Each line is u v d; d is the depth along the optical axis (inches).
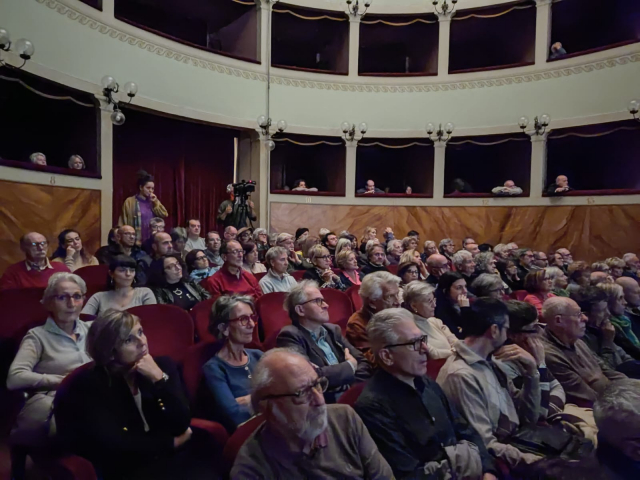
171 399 49.3
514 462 48.0
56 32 161.3
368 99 265.3
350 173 264.1
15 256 141.8
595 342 79.9
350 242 161.9
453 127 255.0
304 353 65.7
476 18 262.8
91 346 47.8
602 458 41.5
